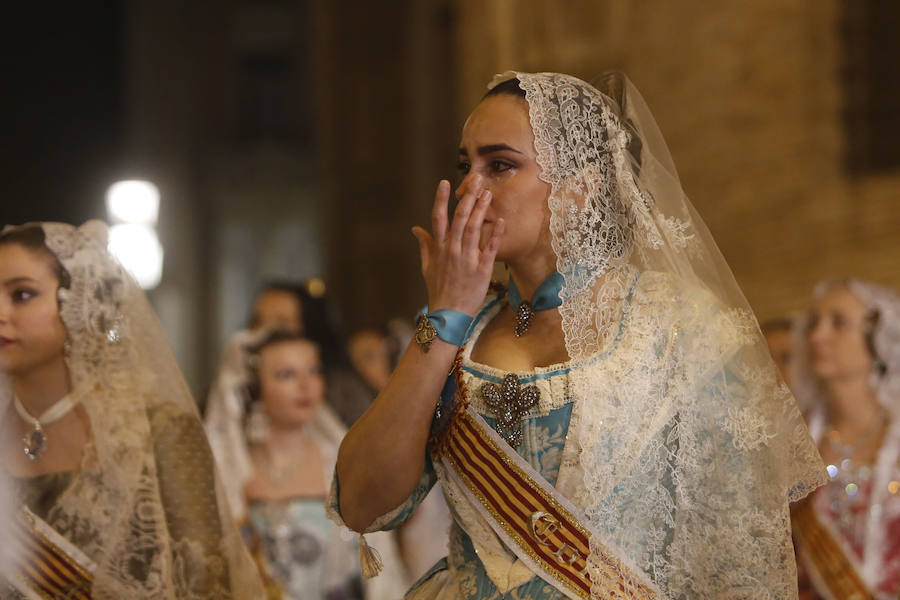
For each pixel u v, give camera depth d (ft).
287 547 16.67
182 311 65.98
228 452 17.01
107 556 10.13
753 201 26.61
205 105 69.87
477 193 8.24
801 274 25.48
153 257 31.94
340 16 50.19
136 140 65.67
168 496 10.46
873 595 14.33
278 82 75.61
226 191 70.95
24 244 10.55
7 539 10.07
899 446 14.83
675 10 28.73
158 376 10.80
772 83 26.58
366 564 8.84
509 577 8.11
